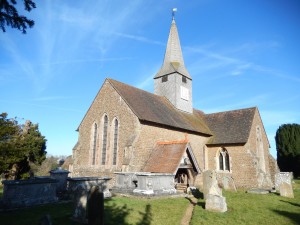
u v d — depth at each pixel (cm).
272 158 2952
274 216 1047
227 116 3039
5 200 1194
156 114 2294
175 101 2864
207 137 2855
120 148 2100
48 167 4316
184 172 1945
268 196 1650
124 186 1659
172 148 1927
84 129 2533
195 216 1017
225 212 1102
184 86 3034
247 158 2441
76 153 2488
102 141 2325
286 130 3797
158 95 2961
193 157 1872
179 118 2623
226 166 2623
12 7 631
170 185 1605
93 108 2489
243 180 2412
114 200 1332
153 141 2116
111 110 2286
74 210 953
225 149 2655
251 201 1414
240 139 2544
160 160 1872
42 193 1341
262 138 2956
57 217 988
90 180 1454
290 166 3697
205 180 1452
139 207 1161
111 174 2089
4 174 2238
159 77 3094
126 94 2316
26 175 2280
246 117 2822
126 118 2123
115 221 912
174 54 3111
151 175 1476
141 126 2042
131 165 1869
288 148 3722
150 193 1431
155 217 995
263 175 2358
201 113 3438
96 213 784
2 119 1708
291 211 1150
